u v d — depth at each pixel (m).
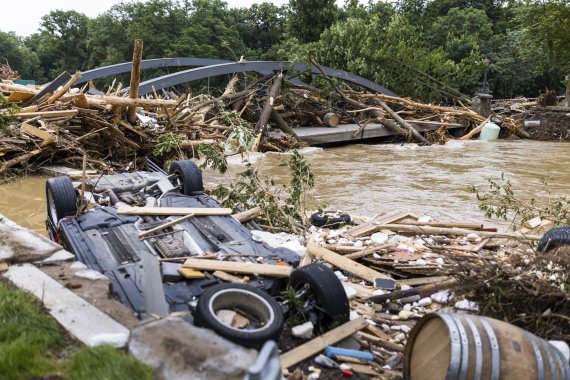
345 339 5.08
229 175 15.31
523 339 3.85
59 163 14.80
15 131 14.05
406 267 6.98
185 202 8.00
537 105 37.94
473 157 21.92
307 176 10.93
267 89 27.77
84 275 5.14
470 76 46.91
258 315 4.77
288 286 5.51
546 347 3.87
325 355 4.85
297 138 24.53
